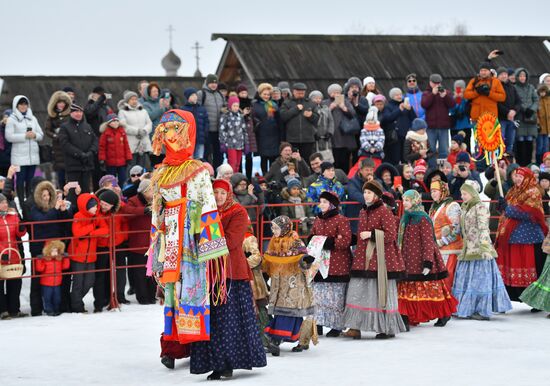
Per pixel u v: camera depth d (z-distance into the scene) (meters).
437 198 15.78
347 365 11.45
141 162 20.84
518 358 11.84
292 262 12.51
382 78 27.69
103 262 16.86
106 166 20.34
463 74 28.81
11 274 16.11
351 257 13.82
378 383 10.19
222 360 10.58
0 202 16.30
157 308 16.94
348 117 21.62
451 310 14.66
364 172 18.11
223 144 20.95
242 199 17.44
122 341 13.55
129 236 17.34
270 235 18.06
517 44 30.48
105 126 20.22
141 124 20.75
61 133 19.44
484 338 13.52
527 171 16.52
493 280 15.43
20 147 20.39
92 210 16.75
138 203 17.33
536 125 23.30
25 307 17.36
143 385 10.45
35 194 16.72
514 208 16.44
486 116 19.08
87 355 12.47
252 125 21.30
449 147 22.41
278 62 27.16
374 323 13.48
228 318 10.65
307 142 21.23
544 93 23.81
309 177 18.83
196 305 10.45
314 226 13.87
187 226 10.52
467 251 15.44
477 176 20.45
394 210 15.36
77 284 16.56
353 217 18.09
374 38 29.00
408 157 20.83
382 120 21.89
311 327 12.59
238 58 27.48
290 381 10.41
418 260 14.45
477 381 10.28
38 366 11.76
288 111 21.16
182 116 10.68
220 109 21.30
